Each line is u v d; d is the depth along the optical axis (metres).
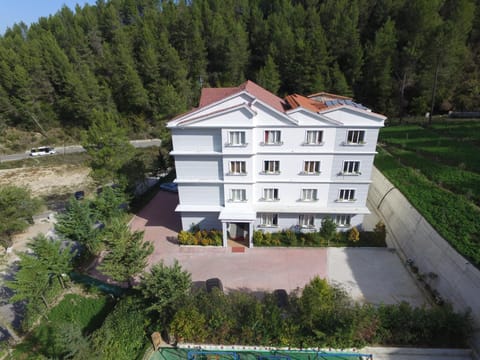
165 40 78.44
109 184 46.38
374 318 18.70
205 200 30.39
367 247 29.19
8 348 20.80
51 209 43.69
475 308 19.06
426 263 24.58
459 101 62.72
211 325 19.11
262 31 86.69
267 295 21.38
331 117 26.28
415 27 68.31
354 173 28.00
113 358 17.91
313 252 28.94
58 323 22.66
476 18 66.94
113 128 38.25
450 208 26.73
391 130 55.19
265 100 27.72
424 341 18.66
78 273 26.78
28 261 21.92
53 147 76.44
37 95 81.12
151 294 20.02
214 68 90.44
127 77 75.75
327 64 74.44
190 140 27.83
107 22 94.25
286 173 28.70
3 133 77.88
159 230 34.03
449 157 37.94
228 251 29.64
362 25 80.31
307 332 18.78
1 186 54.28
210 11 89.12
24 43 85.12
